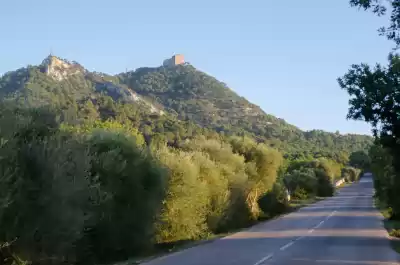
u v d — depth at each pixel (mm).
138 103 123312
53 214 12820
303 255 16281
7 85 100750
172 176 23000
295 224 30781
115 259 17281
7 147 11508
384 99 14727
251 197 39344
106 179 17016
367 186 115500
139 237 18797
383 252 17062
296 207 52719
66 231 13133
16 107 13445
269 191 43688
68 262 14750
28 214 12289
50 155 12969
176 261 14953
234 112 171000
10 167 11578
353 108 15242
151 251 19438
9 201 11398
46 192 12656
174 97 176750
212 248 18734
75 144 14609
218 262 14594
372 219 34344
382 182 38531
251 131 152500
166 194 21953
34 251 12773
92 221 15461
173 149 26672
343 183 132375
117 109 76812
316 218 35906
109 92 127812
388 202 35594
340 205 54438
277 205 45281
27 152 12477
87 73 142250
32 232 12367
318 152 149000
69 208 13250
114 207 17328
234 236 23969
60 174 12945
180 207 23359
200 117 153125
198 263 14375
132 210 18484
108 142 18219
